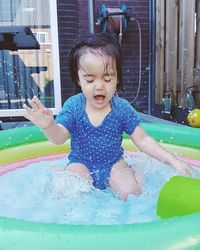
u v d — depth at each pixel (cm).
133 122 131
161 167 131
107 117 128
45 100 418
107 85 117
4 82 410
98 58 114
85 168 126
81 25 429
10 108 413
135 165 133
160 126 184
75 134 130
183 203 85
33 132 176
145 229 66
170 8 407
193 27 359
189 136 172
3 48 299
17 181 129
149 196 109
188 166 121
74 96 133
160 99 439
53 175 121
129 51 459
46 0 405
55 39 409
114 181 118
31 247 63
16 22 406
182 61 384
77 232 65
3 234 65
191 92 357
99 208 100
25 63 410
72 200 106
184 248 62
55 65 412
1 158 157
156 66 450
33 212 98
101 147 127
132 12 454
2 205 104
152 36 453
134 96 468
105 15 428
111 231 65
